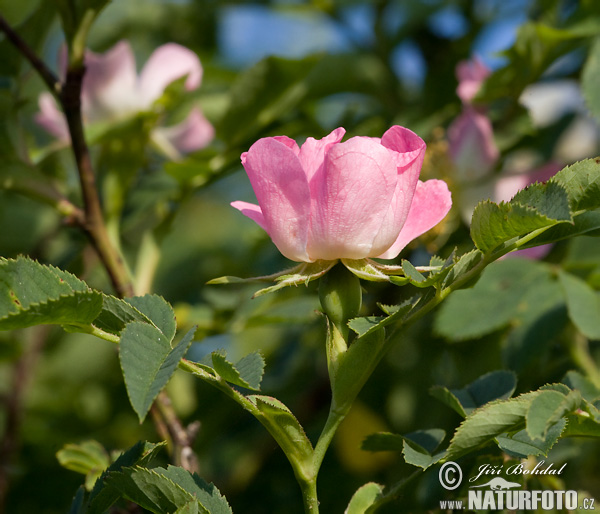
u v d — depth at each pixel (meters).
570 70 0.54
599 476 0.45
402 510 0.39
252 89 0.48
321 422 0.50
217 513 0.33
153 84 0.51
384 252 0.34
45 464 0.50
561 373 0.44
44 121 0.50
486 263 0.33
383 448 0.36
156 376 0.30
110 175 0.47
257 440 0.51
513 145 0.49
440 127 0.50
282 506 0.48
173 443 0.41
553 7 0.51
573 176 0.33
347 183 0.33
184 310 0.46
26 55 0.42
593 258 0.44
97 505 0.33
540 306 0.43
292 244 0.33
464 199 0.47
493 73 0.47
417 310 0.33
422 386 0.48
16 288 0.32
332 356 0.33
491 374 0.36
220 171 0.48
